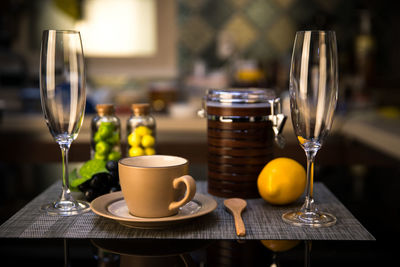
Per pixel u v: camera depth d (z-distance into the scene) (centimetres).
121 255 53
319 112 67
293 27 327
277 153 203
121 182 66
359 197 84
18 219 69
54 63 71
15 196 83
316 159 206
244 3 329
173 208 65
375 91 296
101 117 93
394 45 312
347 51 318
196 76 309
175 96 275
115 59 348
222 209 76
